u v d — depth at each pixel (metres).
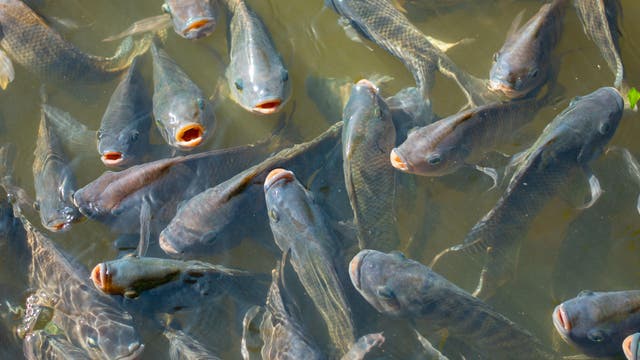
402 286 2.10
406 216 2.24
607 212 2.25
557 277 2.21
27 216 2.27
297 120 2.34
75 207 2.23
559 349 2.15
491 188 2.26
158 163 2.20
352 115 2.23
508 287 2.21
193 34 2.36
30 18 2.38
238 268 2.20
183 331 2.16
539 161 2.19
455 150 2.21
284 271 2.17
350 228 2.20
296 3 2.47
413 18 2.45
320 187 2.23
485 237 2.20
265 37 2.34
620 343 2.08
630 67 2.35
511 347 2.12
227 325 2.16
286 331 2.11
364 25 2.40
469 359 2.13
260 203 2.20
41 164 2.29
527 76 2.27
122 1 2.49
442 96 2.34
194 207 2.18
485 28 2.43
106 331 2.12
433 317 2.12
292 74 2.40
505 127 2.25
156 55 2.36
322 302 2.13
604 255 2.23
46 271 2.21
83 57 2.36
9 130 2.36
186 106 2.25
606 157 2.28
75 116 2.37
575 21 2.36
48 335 2.17
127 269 2.11
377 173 2.21
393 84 2.38
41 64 2.37
